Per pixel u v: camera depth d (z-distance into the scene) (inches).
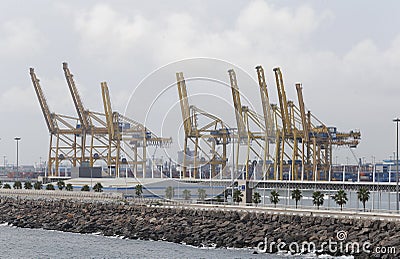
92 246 4458.7
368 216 4239.7
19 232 5339.6
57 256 4160.9
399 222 3902.6
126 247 4352.9
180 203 5177.2
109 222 5349.4
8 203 6766.7
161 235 4707.2
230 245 4220.0
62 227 5477.4
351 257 3676.2
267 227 4343.0
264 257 3789.4
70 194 6914.4
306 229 4173.2
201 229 4591.5
